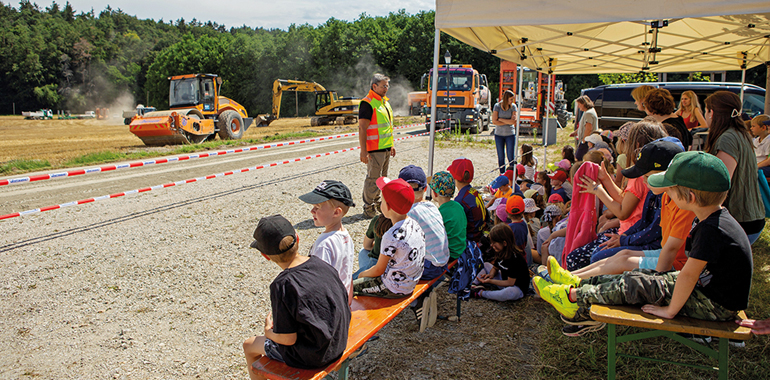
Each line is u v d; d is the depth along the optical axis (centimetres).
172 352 328
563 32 539
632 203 315
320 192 260
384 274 294
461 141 1558
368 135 609
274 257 219
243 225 623
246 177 974
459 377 285
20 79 9788
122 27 13750
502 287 389
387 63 5897
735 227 208
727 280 208
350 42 6109
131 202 757
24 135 2752
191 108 1781
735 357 283
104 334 352
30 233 593
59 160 1313
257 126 3069
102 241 560
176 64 7219
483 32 544
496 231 381
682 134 402
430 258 319
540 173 587
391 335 342
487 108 2080
